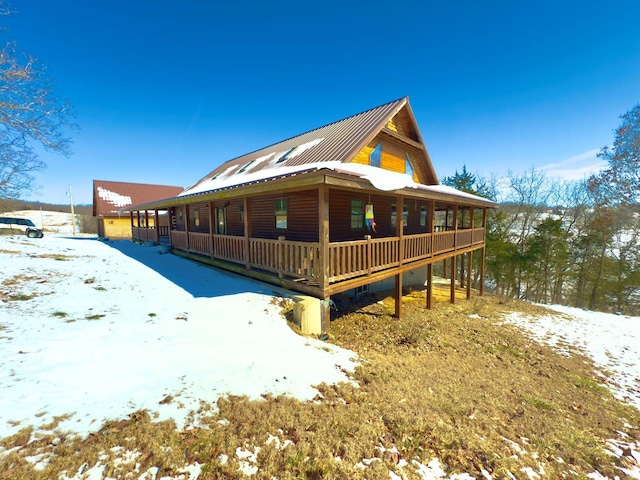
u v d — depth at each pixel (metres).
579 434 4.27
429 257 10.82
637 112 19.25
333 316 9.29
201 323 5.56
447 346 7.57
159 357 4.13
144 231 19.47
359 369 4.89
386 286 14.25
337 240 10.16
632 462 3.80
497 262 21.12
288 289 7.63
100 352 4.11
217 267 10.58
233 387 3.61
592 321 12.34
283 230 11.20
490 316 11.62
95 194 27.03
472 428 3.85
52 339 4.39
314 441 2.94
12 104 8.64
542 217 27.42
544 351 8.29
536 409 4.86
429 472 2.89
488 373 6.14
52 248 14.41
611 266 19.00
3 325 4.71
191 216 18.61
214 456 2.54
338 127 12.90
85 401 3.03
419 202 15.27
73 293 6.83
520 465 3.31
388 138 12.84
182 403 3.19
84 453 2.37
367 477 2.65
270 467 2.53
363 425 3.36
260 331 5.46
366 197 11.45
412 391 4.50
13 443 2.38
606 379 6.87
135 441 2.57
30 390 3.11
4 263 9.42
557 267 20.31
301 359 4.68
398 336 7.81
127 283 8.25
